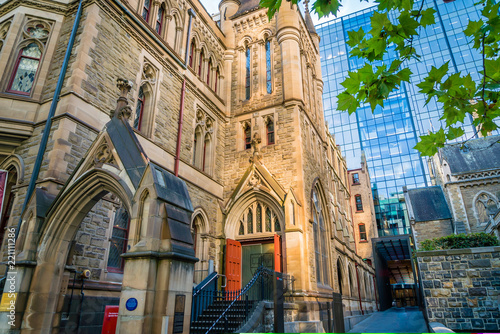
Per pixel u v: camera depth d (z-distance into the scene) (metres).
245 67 23.64
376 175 69.25
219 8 26.20
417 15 4.90
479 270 13.82
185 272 7.63
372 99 4.91
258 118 21.36
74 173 9.52
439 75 4.92
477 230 36.19
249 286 13.04
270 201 18.80
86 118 11.95
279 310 11.23
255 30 23.91
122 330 6.86
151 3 17.06
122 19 14.53
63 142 10.94
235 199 19.45
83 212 9.47
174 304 7.11
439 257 14.41
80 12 13.30
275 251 17.03
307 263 17.28
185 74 18.39
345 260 27.78
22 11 13.24
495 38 5.11
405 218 63.50
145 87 15.82
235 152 21.11
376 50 5.12
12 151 12.00
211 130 20.70
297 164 19.16
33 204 9.43
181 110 17.47
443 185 42.72
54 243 9.06
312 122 23.56
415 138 69.25
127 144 9.09
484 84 4.89
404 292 60.03
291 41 22.08
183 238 7.87
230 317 12.67
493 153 40.56
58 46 13.12
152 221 7.53
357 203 46.91
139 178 8.35
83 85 12.09
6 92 12.28
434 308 13.99
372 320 25.19
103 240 11.66
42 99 12.27
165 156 15.74
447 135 5.64
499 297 13.38
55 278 8.92
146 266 7.15
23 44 13.04
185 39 19.05
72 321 9.85
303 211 18.19
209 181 19.14
